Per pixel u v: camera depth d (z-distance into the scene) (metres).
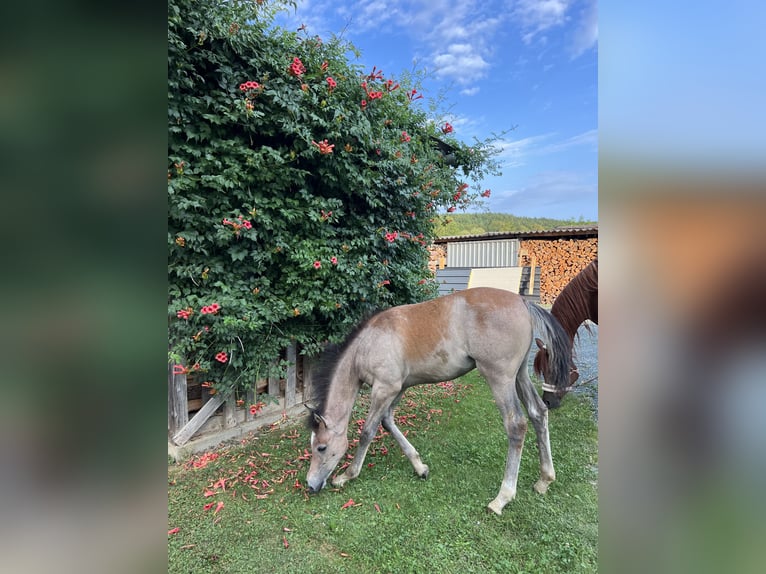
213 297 2.61
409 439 2.98
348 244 3.29
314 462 2.21
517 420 2.06
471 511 2.05
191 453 2.74
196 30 2.38
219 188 2.51
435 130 4.72
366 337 2.35
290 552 1.77
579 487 2.27
